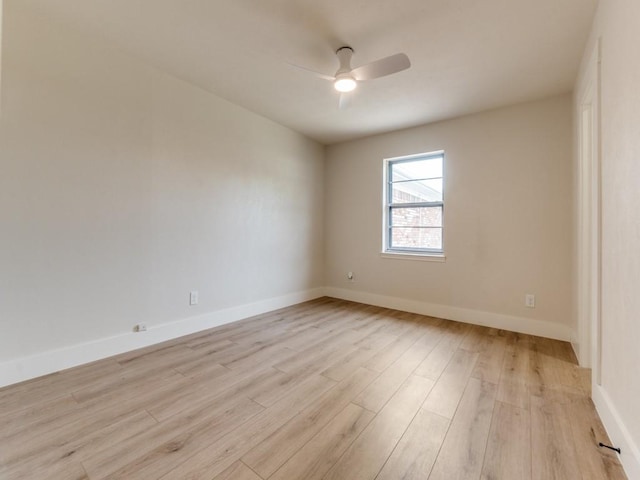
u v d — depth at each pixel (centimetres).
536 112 302
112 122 238
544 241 298
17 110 194
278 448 142
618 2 142
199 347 262
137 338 256
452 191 352
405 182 406
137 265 255
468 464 133
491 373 218
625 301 132
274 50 234
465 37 212
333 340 282
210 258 312
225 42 226
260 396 186
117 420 162
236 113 334
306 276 441
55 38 208
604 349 162
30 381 199
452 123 353
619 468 131
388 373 218
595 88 176
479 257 334
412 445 145
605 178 161
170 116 275
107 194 236
